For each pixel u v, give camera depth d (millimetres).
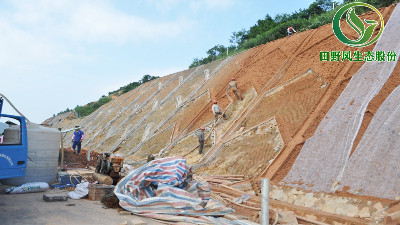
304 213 7902
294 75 15984
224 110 18359
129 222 6016
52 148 9984
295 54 17453
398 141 8664
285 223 6965
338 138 10227
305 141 11250
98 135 34781
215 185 11094
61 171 10852
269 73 18312
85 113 63750
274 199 9398
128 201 7066
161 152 18703
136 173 7691
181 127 20984
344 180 8625
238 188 10523
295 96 14406
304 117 12602
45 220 5816
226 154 14195
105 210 7082
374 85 11312
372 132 9492
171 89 30688
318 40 16750
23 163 7184
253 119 15414
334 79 13336
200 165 13945
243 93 18984
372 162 8594
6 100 7480
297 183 9609
